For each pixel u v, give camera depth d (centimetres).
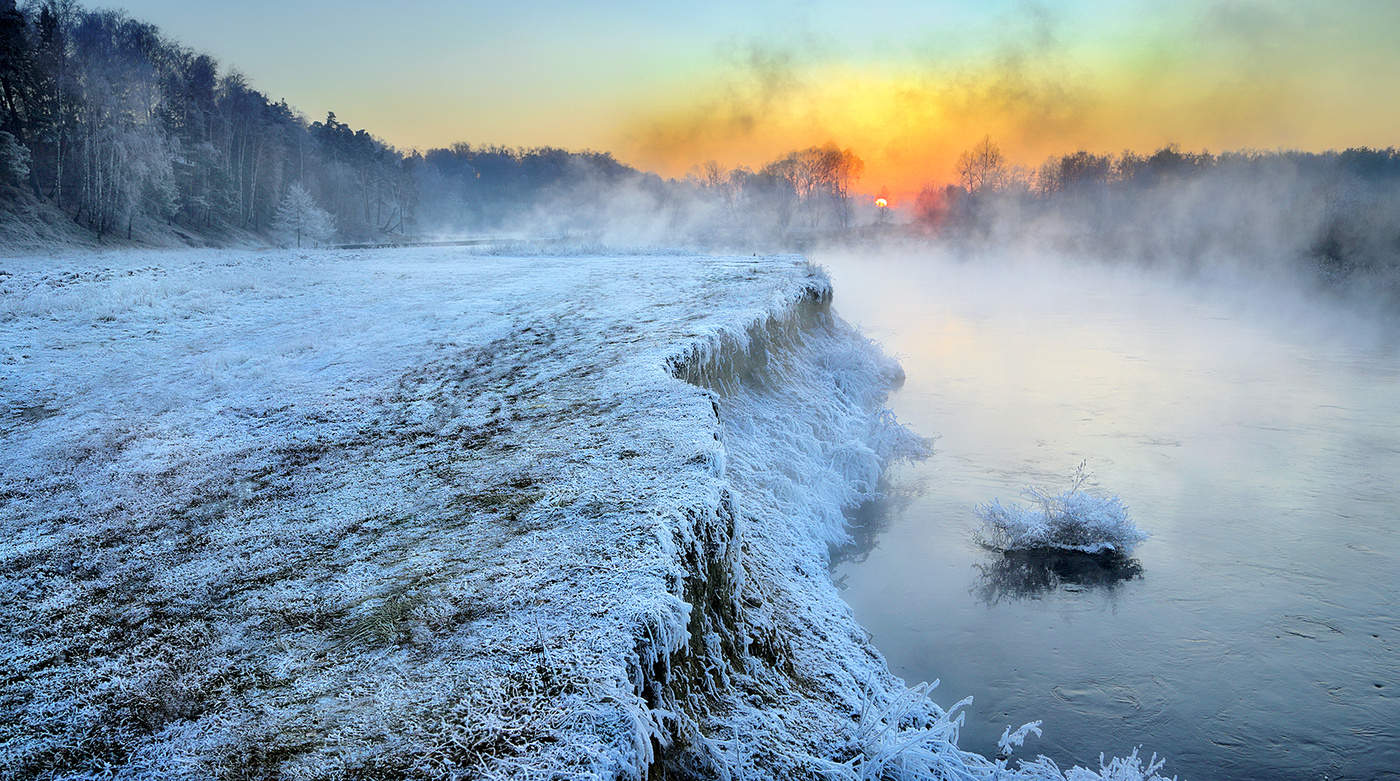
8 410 1121
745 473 1145
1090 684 895
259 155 7775
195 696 450
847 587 1115
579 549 569
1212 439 1861
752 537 940
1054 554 1238
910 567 1185
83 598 590
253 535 681
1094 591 1122
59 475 870
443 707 416
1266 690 887
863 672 759
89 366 1354
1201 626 1025
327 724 412
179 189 6481
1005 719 828
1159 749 791
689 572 577
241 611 547
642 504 639
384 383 1203
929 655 945
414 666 454
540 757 377
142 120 6334
